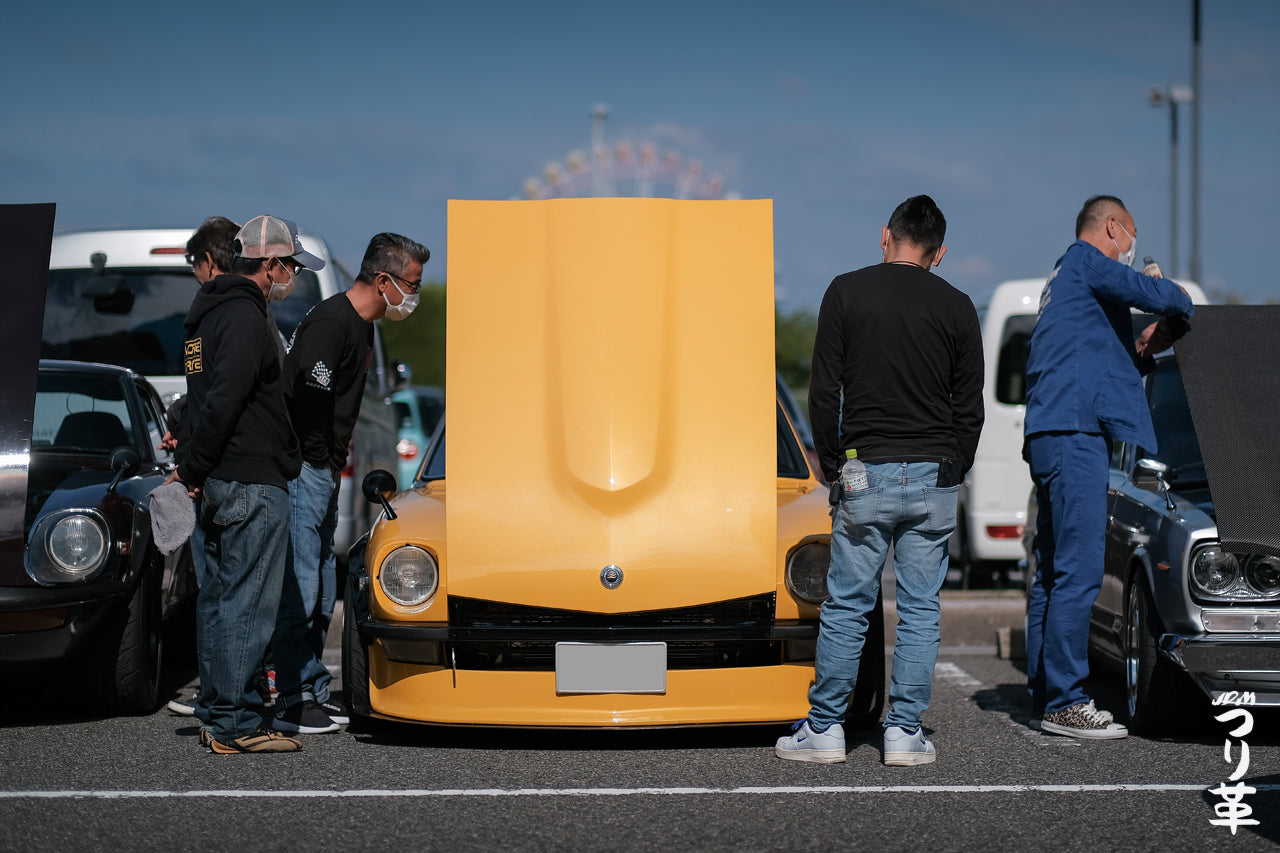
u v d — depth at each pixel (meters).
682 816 4.43
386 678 5.51
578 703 5.29
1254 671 5.22
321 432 5.75
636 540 5.30
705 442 5.45
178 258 9.91
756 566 5.32
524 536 5.32
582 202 5.64
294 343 5.72
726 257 5.62
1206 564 5.35
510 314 5.59
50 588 5.69
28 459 5.77
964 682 7.29
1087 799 4.64
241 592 5.27
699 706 5.32
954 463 5.10
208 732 5.46
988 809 4.52
